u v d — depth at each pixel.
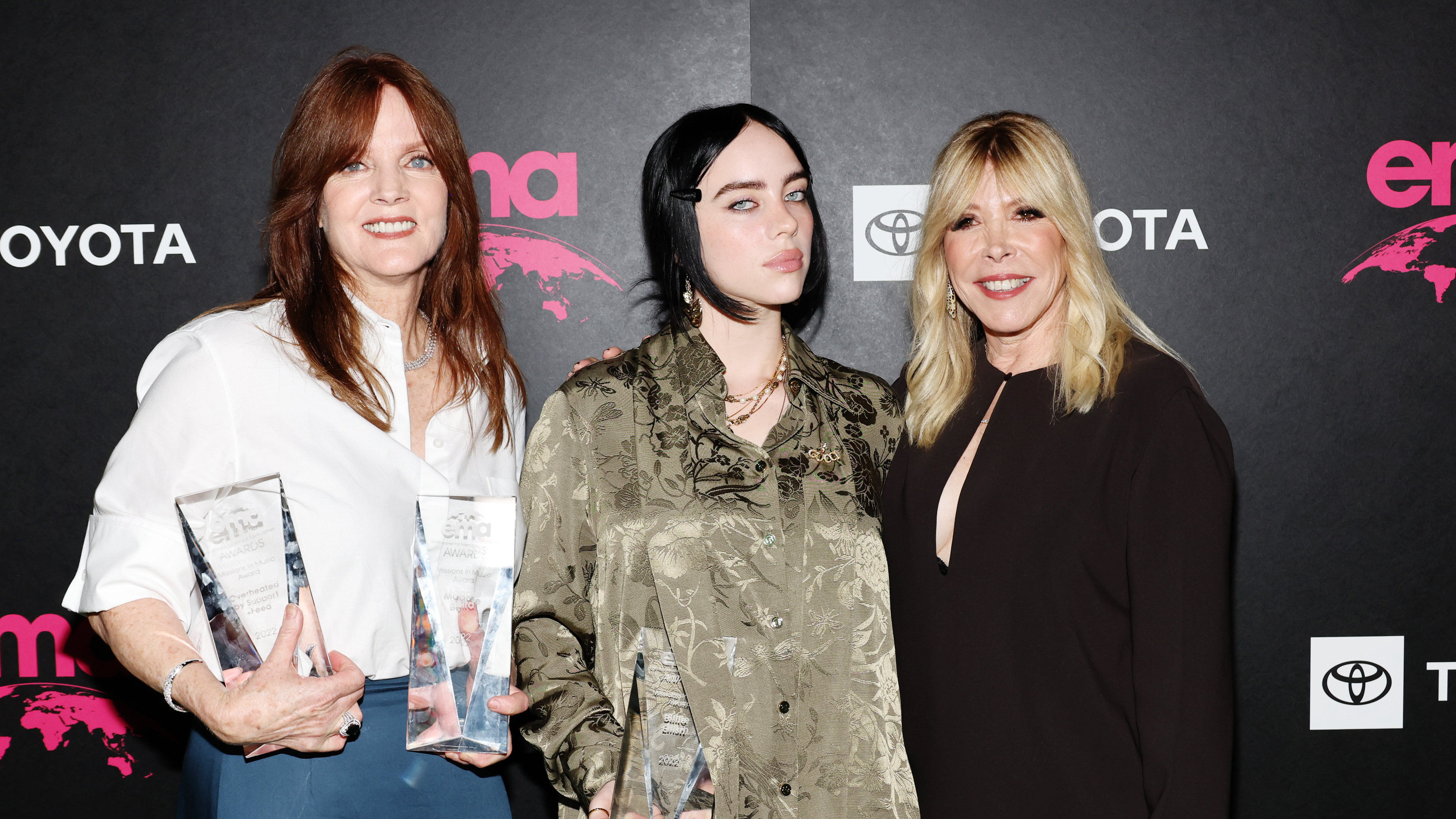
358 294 1.46
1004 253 1.55
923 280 1.72
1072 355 1.53
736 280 1.48
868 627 1.47
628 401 1.51
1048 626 1.42
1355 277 2.38
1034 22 2.35
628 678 1.43
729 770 1.40
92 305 2.33
